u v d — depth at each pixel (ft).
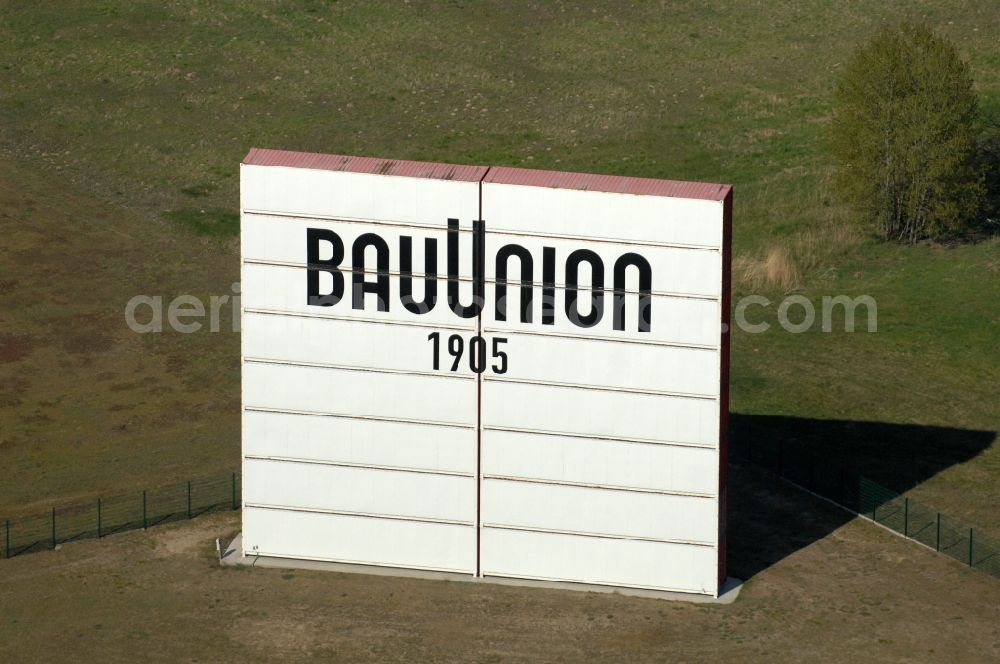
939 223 458.09
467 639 267.59
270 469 291.58
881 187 456.45
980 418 362.94
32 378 384.88
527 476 282.97
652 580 282.36
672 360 273.75
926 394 374.43
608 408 277.64
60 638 270.46
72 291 433.89
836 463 339.77
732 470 334.65
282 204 282.15
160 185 509.35
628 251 272.10
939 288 427.74
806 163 502.38
